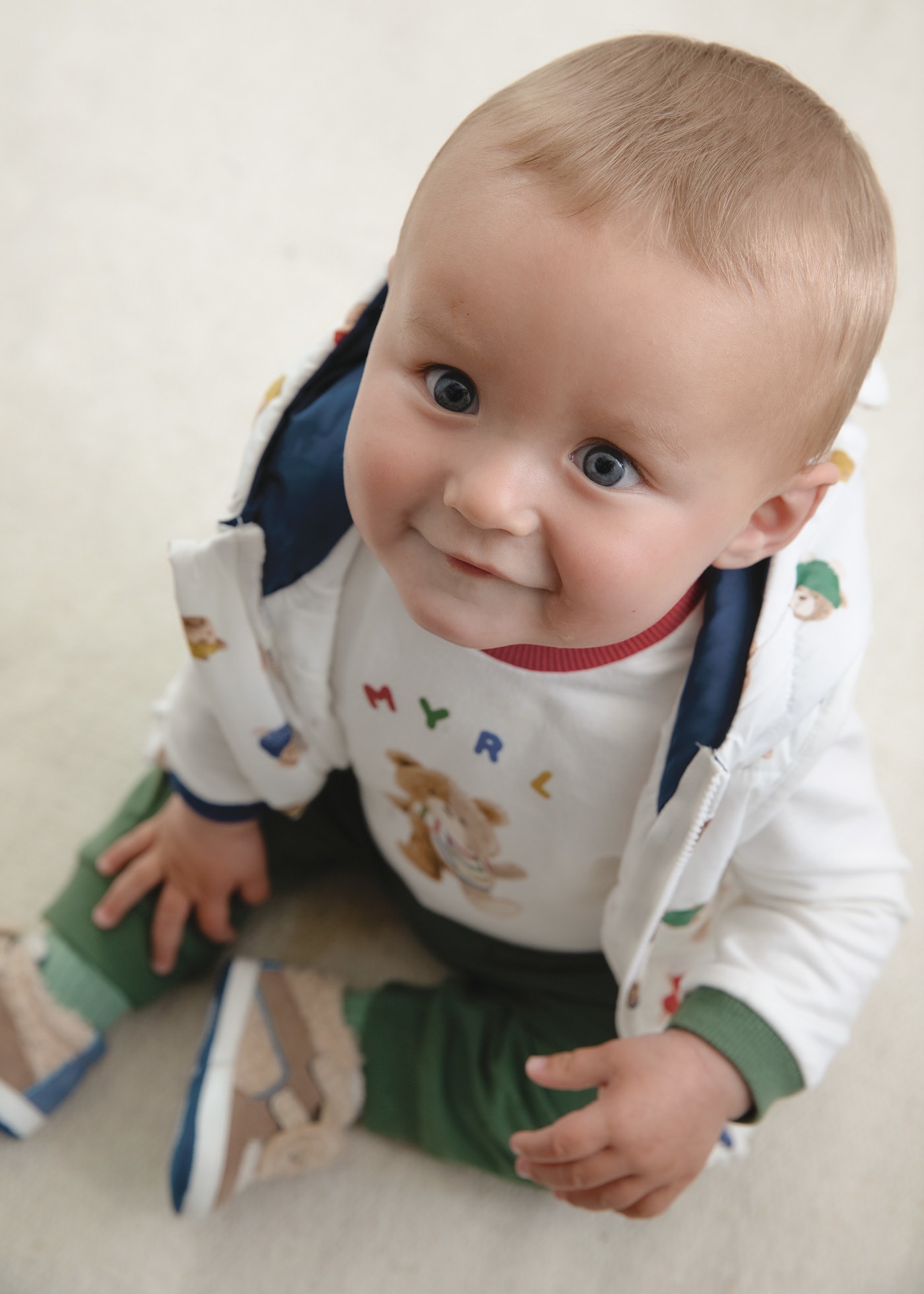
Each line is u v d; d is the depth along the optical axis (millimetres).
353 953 990
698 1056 697
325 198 1381
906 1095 944
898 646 1156
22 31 1452
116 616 1102
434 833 762
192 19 1501
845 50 1559
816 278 455
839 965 710
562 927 800
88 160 1368
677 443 446
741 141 458
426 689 647
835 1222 890
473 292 439
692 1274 864
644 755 625
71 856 990
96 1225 845
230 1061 833
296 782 784
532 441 453
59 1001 866
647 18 1569
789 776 621
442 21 1542
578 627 499
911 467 1263
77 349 1243
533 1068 706
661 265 430
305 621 669
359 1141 900
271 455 633
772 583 578
